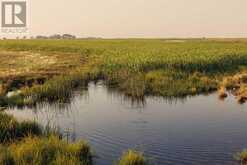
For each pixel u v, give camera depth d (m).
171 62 38.75
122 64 39.34
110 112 22.30
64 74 37.09
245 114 21.05
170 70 36.31
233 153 14.48
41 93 26.50
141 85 29.36
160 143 15.87
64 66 45.72
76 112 22.44
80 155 13.59
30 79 34.31
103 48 75.25
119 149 15.11
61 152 13.30
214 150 14.86
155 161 13.72
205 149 15.01
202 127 18.39
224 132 17.41
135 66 37.62
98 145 15.66
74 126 18.97
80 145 14.04
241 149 14.95
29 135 15.22
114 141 16.22
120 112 22.25
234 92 27.94
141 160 12.93
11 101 24.84
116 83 33.69
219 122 19.30
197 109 22.58
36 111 22.89
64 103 25.38
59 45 91.81
